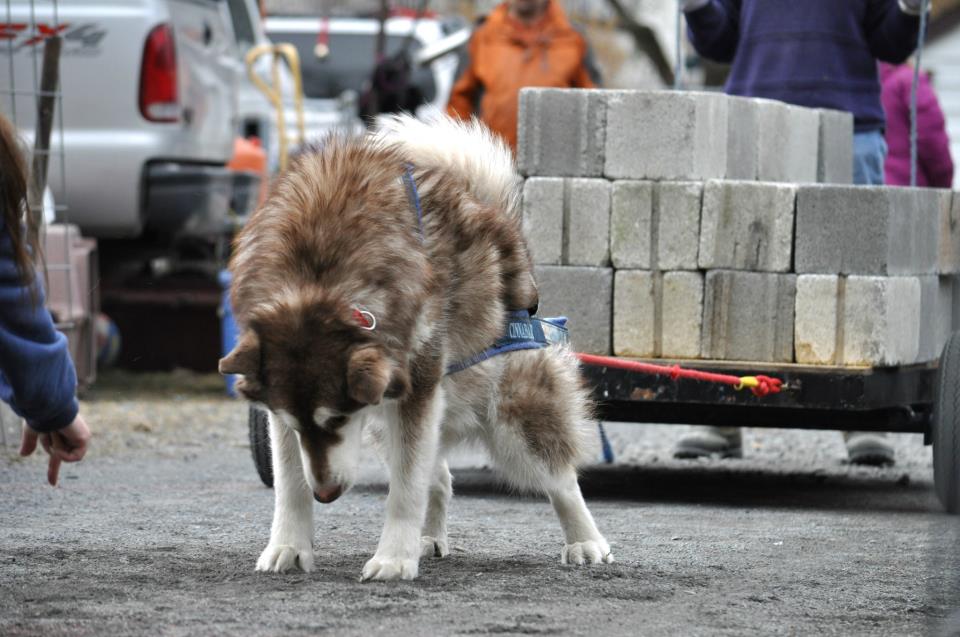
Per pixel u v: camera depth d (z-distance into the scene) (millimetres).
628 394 11062
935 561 7031
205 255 21188
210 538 9047
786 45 13703
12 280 6125
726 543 9328
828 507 11391
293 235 7281
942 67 45031
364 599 7105
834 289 10891
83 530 9312
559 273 11344
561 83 16344
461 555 8641
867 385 10711
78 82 17797
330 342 6988
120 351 20984
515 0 16531
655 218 11188
